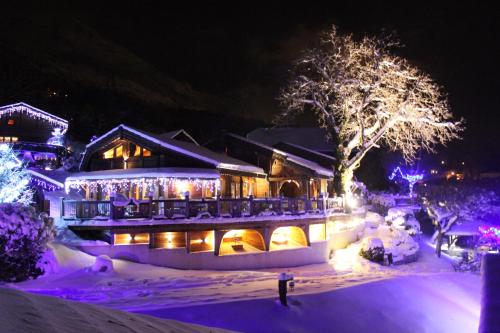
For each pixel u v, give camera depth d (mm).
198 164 27906
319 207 28547
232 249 24531
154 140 27656
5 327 3402
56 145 42188
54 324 3988
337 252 30016
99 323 4676
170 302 13422
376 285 16953
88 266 18938
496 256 5066
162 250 21812
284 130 57875
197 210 22984
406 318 15133
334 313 14023
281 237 28141
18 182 23781
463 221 42750
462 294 18844
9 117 42938
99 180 26875
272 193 36375
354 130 34125
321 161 44250
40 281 16766
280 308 13492
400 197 50812
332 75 32906
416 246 32906
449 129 32062
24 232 16859
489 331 4105
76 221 22062
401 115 31688
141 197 27844
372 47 31969
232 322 12242
